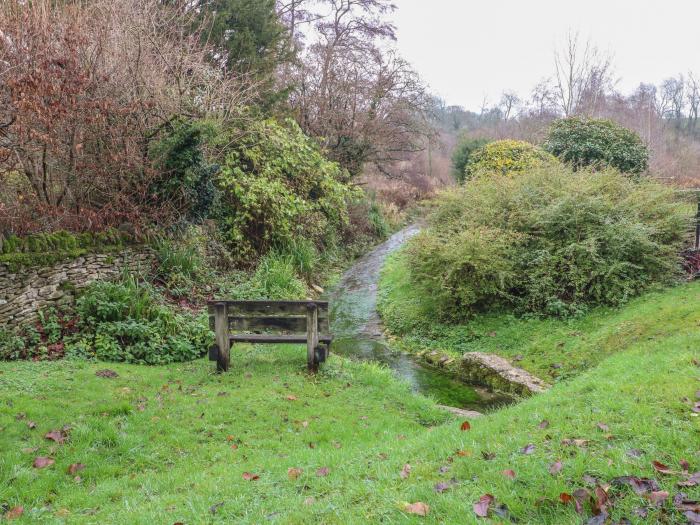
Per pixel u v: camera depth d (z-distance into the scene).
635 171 15.80
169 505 3.54
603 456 3.24
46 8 8.03
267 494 3.56
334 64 19.53
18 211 7.55
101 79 8.63
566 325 8.80
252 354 7.63
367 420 5.76
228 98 12.38
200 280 10.15
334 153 19.25
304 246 13.95
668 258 9.16
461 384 7.88
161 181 9.73
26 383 5.51
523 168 13.95
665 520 2.56
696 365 4.72
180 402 5.65
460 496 3.02
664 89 46.59
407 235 20.55
